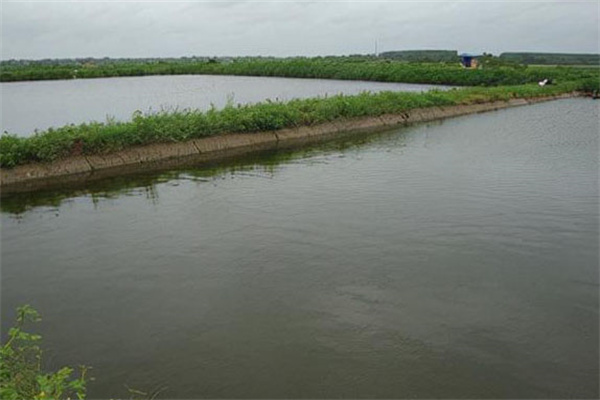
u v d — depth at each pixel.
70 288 10.09
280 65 111.88
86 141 20.30
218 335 8.36
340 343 8.09
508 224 13.58
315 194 16.62
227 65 123.19
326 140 29.19
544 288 9.89
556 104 54.72
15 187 17.73
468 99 46.91
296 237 12.65
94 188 17.64
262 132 27.78
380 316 8.88
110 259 11.46
